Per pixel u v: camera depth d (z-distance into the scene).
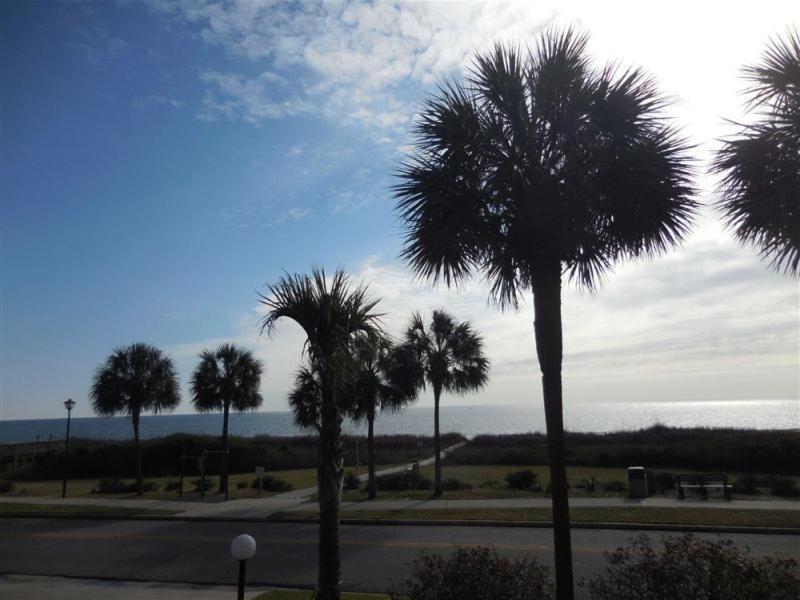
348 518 16.86
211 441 38.97
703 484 19.89
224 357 24.81
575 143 6.96
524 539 13.86
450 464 35.41
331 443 8.03
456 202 7.05
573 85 6.98
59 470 36.94
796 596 5.42
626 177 6.77
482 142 7.04
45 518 19.38
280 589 10.35
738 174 8.05
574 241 7.00
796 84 7.58
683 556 5.93
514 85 7.03
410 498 20.86
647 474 22.95
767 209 7.81
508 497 20.11
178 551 13.86
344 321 8.42
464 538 14.20
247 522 17.92
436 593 6.15
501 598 6.00
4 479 34.66
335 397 8.16
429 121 7.26
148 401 25.91
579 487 22.44
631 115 6.83
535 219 6.89
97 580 11.41
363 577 10.99
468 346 22.19
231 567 12.19
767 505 17.23
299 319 8.41
